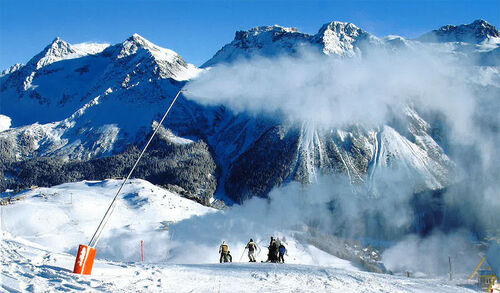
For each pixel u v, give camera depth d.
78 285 12.80
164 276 17.02
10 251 16.84
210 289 15.75
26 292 11.20
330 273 23.36
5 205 114.38
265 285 17.86
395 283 22.09
